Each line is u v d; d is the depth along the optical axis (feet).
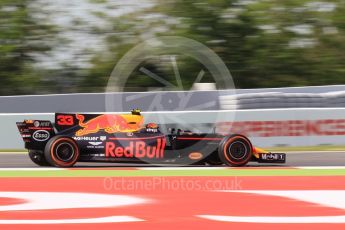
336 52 272.31
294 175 98.02
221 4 268.21
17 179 94.27
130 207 70.13
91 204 72.08
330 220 62.90
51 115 163.02
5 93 269.03
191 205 71.31
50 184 88.38
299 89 188.75
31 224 60.95
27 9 276.21
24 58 273.13
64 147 105.81
